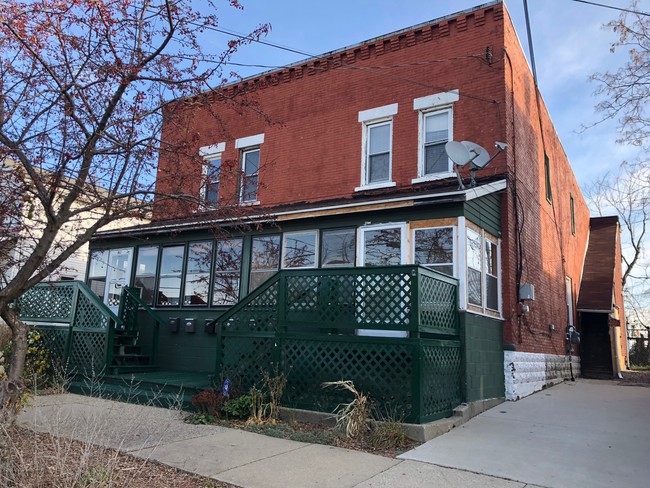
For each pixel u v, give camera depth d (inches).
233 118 583.8
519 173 461.7
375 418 289.1
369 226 396.5
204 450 249.0
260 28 258.2
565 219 684.7
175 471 217.2
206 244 490.9
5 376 239.1
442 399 312.0
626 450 262.4
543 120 580.1
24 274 220.8
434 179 446.3
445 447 261.4
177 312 492.4
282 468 223.3
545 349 516.1
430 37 478.3
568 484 210.5
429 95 467.2
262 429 292.4
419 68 478.6
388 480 210.2
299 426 301.4
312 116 532.4
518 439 281.4
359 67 513.7
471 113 446.0
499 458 244.5
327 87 530.3
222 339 367.6
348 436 272.1
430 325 308.0
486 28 452.4
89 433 262.5
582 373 700.0
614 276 775.7
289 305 339.6
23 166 239.8
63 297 459.8
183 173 277.1
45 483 182.5
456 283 347.3
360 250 397.1
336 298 322.0
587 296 733.3
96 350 428.5
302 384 323.3
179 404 339.3
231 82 578.9
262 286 355.9
